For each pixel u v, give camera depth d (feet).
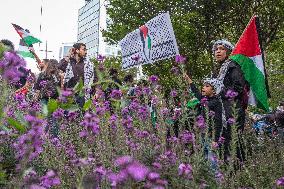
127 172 4.87
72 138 13.44
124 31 59.41
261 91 17.02
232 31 60.80
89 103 9.25
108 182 7.41
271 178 12.55
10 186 7.17
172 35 19.95
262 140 18.86
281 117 23.71
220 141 13.85
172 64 50.70
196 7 59.16
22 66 6.68
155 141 12.98
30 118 6.23
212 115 13.67
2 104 6.53
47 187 7.13
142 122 14.20
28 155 6.17
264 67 17.24
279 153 16.58
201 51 60.95
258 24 17.48
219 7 58.95
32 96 22.58
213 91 16.14
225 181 11.19
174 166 10.97
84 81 20.21
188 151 11.93
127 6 59.16
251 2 57.77
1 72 6.52
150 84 15.93
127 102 14.49
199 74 60.90
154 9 58.75
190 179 9.73
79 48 21.61
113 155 10.76
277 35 62.64
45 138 11.36
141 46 22.00
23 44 25.46
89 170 8.29
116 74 21.75
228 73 16.08
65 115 13.55
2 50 6.56
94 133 9.80
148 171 5.46
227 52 17.58
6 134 9.56
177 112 14.62
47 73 22.38
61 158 11.29
